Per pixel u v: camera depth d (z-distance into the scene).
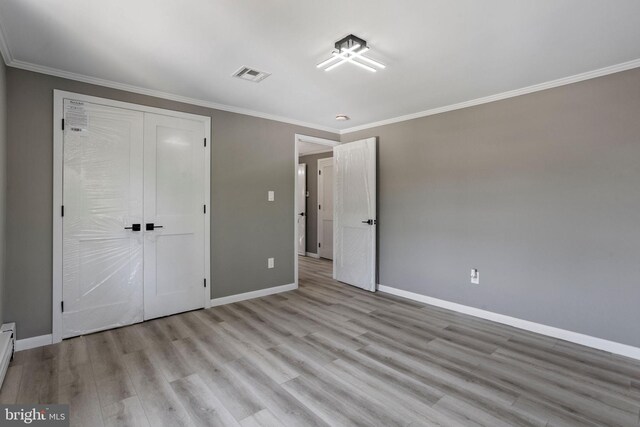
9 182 2.52
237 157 3.86
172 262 3.39
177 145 3.40
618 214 2.62
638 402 1.99
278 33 2.13
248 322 3.23
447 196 3.68
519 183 3.14
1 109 2.32
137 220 3.15
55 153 2.72
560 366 2.42
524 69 2.67
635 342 2.55
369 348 2.68
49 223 2.71
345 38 2.18
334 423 1.77
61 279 2.76
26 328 2.62
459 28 2.06
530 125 3.06
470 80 2.91
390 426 1.75
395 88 3.13
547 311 2.98
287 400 1.97
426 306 3.78
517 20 1.96
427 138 3.87
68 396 1.99
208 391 2.06
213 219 3.68
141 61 2.55
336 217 4.88
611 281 2.65
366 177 4.39
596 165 2.71
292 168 4.39
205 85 3.08
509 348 2.71
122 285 3.08
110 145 2.99
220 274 3.75
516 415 1.85
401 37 2.17
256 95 3.36
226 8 1.85
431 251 3.84
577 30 2.07
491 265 3.34
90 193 2.90
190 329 3.04
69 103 2.78
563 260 2.89
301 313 3.51
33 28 2.06
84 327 2.88
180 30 2.09
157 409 1.88
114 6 1.83
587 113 2.75
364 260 4.43
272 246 4.22
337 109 3.85
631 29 2.05
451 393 2.06
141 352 2.57
